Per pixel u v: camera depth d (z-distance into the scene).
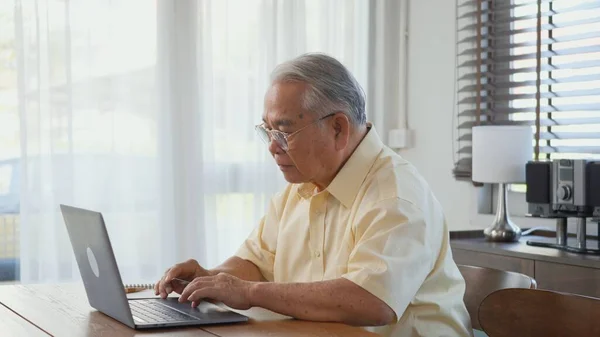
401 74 3.95
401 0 3.94
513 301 1.67
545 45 3.34
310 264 1.83
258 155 3.54
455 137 3.69
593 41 3.15
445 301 1.72
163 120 3.32
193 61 3.38
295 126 1.69
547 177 2.82
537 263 2.66
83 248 1.54
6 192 3.06
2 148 3.05
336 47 3.81
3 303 1.68
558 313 1.60
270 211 2.02
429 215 1.70
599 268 2.46
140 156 3.29
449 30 3.72
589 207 2.69
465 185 3.64
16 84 3.05
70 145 3.13
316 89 1.68
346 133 1.71
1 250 3.07
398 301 1.54
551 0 3.28
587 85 3.17
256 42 3.53
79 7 3.17
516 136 2.96
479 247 2.88
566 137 3.24
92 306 1.63
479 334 2.78
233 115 3.51
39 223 3.08
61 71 3.12
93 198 3.21
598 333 1.53
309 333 1.41
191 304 1.63
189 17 3.38
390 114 3.96
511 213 3.50
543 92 3.33
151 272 3.31
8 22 3.03
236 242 3.53
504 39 3.53
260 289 1.55
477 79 3.55
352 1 3.85
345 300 1.51
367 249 1.58
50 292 1.82
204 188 3.45
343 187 1.74
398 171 1.72
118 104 3.25
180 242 3.40
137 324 1.44
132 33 3.27
